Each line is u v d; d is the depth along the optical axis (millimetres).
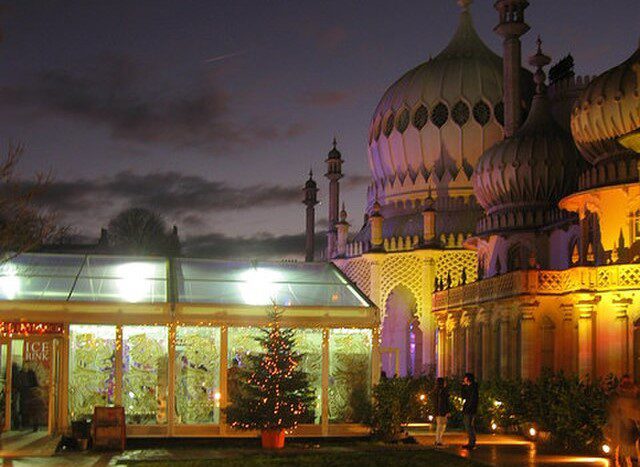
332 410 27516
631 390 19516
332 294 28406
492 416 31328
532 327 34344
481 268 43938
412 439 27266
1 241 23500
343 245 58969
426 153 58000
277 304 27219
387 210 59594
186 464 20938
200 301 26750
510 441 27750
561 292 34312
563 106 50719
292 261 30688
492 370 38125
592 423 24547
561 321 34375
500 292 37094
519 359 35875
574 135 36375
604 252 33750
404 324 56656
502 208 44062
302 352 27547
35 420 26062
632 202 33188
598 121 34594
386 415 27250
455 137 57281
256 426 25562
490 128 56969
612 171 33625
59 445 24516
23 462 21578
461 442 27422
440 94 57844
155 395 26312
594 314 32281
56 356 26062
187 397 26562
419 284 54062
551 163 42594
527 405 29281
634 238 33281
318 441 26953
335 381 27641
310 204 67062
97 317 25859
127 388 26219
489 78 57844
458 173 57281
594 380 30141
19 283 26797
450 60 59188
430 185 57844
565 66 52156
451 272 53469
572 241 39531
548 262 42156
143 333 26406
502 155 43688
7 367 25719
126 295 26766
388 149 59844
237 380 26578
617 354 31344
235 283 28406
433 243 53438
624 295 31453
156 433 25953
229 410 26406
